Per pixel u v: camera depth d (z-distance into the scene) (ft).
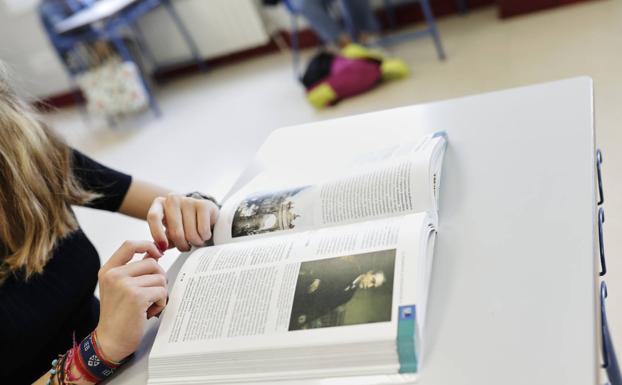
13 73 3.15
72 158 3.33
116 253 2.45
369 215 2.45
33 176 2.83
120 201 3.51
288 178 3.05
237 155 9.52
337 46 11.94
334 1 12.39
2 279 2.72
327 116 9.75
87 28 12.53
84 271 3.09
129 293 2.19
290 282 2.15
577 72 8.13
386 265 2.04
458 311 1.93
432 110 3.32
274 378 1.94
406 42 11.78
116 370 2.25
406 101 9.24
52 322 2.84
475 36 10.87
